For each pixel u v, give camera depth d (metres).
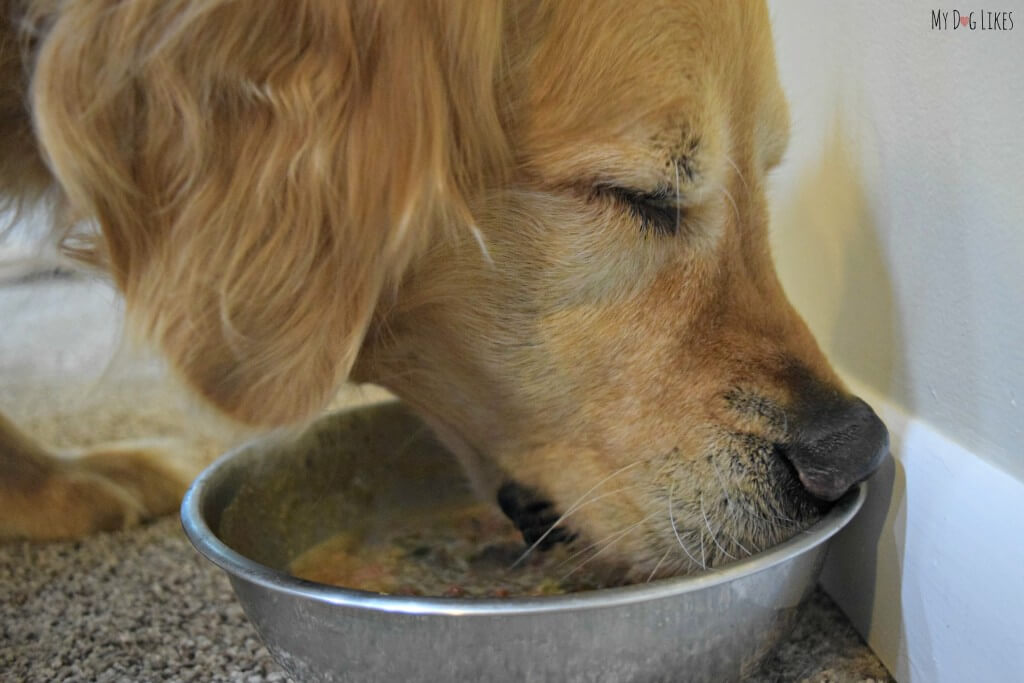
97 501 0.66
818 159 0.61
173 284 0.48
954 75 0.48
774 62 0.55
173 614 0.59
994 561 0.47
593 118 0.49
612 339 0.53
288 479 0.60
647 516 0.54
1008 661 0.46
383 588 0.57
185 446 0.72
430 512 0.63
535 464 0.55
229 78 0.46
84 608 0.59
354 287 0.48
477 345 0.53
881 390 0.55
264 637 0.50
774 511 0.53
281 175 0.47
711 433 0.53
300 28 0.46
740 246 0.54
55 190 0.55
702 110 0.50
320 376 0.49
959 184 0.48
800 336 0.55
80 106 0.47
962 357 0.49
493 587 0.56
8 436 0.65
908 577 0.51
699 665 0.48
